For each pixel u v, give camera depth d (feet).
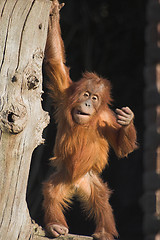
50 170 112.27
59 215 51.62
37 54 38.86
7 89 37.29
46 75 58.13
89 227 124.88
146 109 68.64
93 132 52.31
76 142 52.16
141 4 123.75
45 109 107.24
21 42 38.09
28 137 38.63
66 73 53.11
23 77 37.70
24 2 38.50
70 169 53.42
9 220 39.47
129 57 128.47
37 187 114.73
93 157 53.16
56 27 51.26
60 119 53.01
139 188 126.21
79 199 55.67
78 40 127.03
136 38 127.24
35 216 111.75
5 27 37.83
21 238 40.75
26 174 39.96
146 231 68.18
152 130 66.90
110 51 129.18
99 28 127.54
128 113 48.88
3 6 37.91
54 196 52.49
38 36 39.11
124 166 128.67
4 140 37.22
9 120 36.86
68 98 51.42
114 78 129.18
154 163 66.49
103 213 54.39
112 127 53.01
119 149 52.60
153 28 68.90
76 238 46.47
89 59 123.65
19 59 37.91
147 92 68.23
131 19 125.70
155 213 66.95
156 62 68.28
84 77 53.52
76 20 124.36
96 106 51.44
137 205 126.21
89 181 55.21
